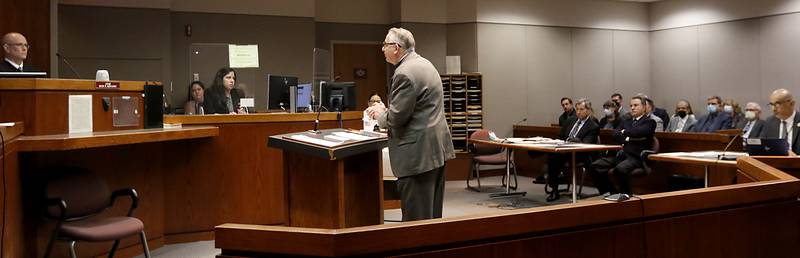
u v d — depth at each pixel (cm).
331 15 899
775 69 883
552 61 974
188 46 782
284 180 313
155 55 752
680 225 202
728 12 940
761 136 489
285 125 457
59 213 311
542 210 180
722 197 211
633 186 715
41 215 314
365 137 306
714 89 963
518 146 598
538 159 871
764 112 898
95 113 357
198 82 608
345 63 911
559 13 977
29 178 329
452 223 168
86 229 299
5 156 258
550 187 715
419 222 167
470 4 917
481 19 920
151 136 356
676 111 934
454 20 920
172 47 777
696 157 458
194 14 786
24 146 293
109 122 368
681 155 476
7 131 257
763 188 221
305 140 288
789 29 864
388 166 423
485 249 172
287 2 828
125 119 379
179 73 780
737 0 927
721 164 427
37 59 652
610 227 190
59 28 712
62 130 338
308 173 303
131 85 383
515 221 176
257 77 809
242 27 806
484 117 925
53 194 309
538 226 179
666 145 677
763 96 899
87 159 365
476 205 639
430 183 299
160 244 428
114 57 737
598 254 188
